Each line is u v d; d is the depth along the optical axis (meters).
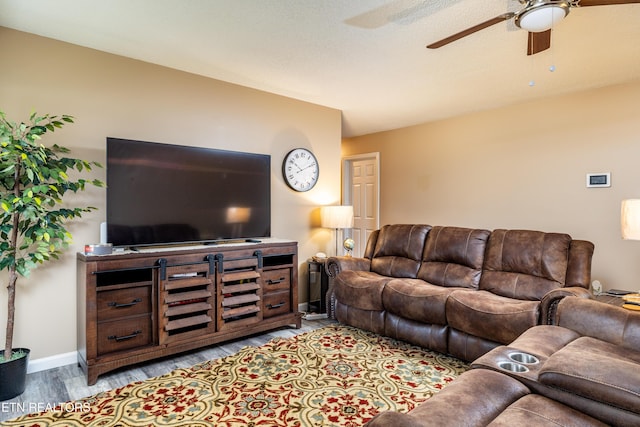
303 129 4.23
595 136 3.82
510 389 1.44
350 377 2.50
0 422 1.96
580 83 3.64
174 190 3.04
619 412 1.26
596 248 3.83
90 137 2.83
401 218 5.59
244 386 2.36
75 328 2.76
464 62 3.09
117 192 2.75
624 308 2.12
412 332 3.04
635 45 2.76
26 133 2.30
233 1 2.16
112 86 2.93
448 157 5.02
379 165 5.88
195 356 2.87
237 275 3.13
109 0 2.16
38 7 2.24
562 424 1.22
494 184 4.58
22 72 2.57
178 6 2.22
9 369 2.20
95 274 2.45
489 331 2.58
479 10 2.26
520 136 4.35
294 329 3.55
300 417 2.00
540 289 2.88
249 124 3.75
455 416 1.22
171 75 3.23
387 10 2.26
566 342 1.87
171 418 1.99
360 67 3.20
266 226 3.68
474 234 3.45
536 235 3.12
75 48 2.77
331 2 2.17
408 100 4.20
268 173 3.71
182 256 2.83
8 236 2.51
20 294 2.57
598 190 3.81
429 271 3.55
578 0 1.71
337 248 4.64
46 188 2.18
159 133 3.17
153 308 2.70
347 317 3.54
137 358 2.59
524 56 2.96
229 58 3.01
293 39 2.65
